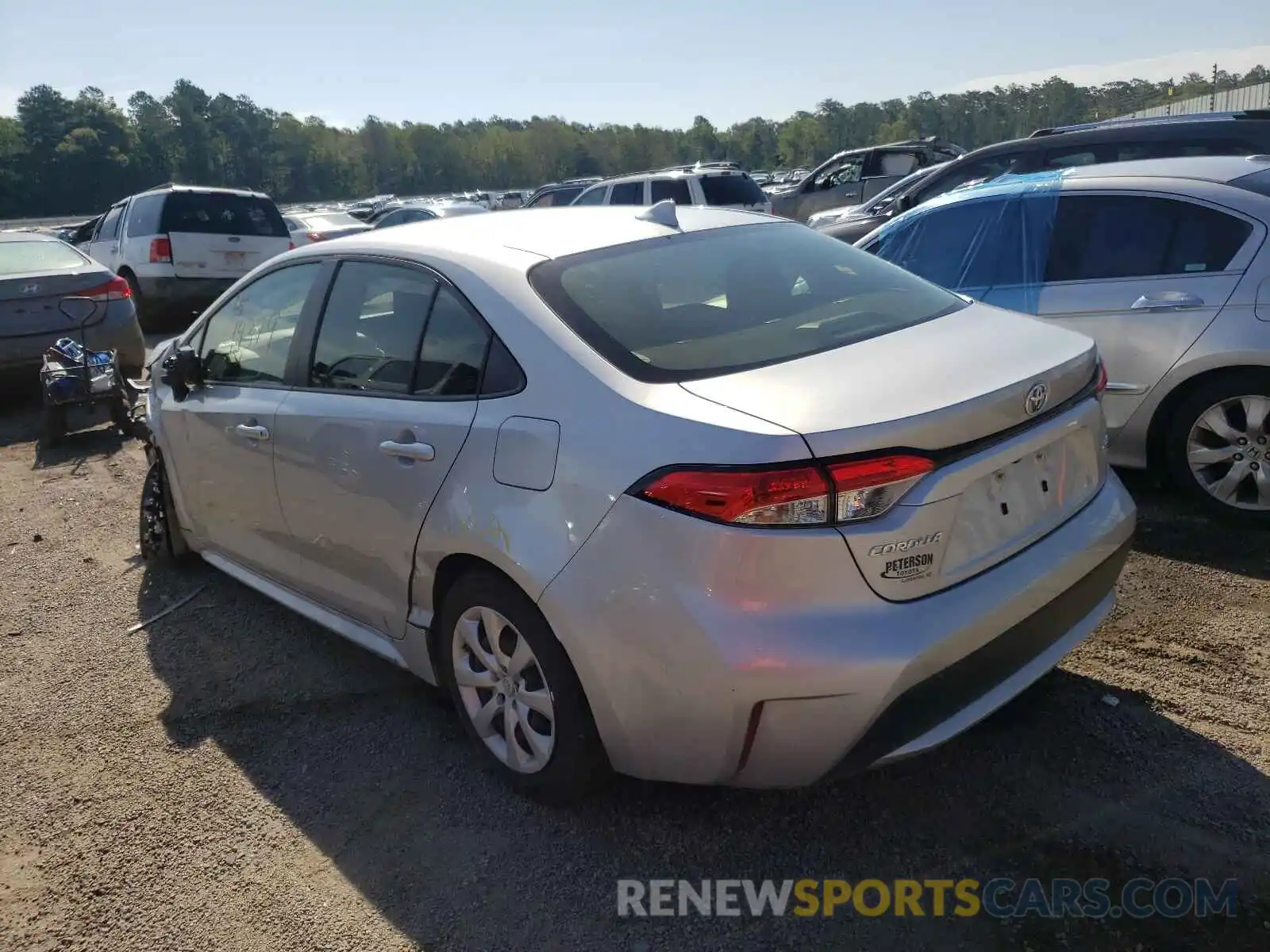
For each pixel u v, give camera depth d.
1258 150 7.23
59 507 6.10
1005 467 2.51
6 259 8.71
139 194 13.69
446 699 3.58
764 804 2.83
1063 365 2.68
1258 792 2.70
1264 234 4.22
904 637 2.24
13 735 3.54
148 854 2.85
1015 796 2.77
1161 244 4.51
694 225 3.42
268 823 2.94
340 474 3.27
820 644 2.20
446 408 2.90
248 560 4.11
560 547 2.50
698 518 2.25
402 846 2.79
